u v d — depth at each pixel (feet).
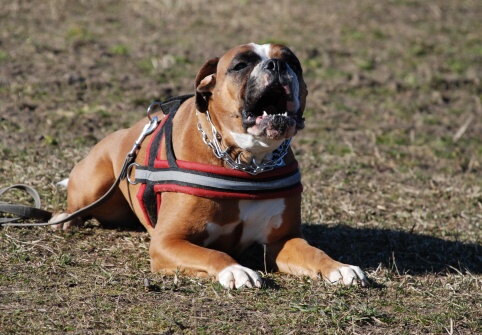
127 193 31.42
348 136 51.42
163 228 27.68
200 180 27.04
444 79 63.77
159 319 23.03
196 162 27.48
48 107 50.16
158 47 65.77
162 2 79.82
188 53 65.05
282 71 25.59
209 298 24.94
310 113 55.21
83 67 58.54
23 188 34.50
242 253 30.25
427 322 24.30
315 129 52.01
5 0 75.82
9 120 47.26
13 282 25.68
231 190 27.14
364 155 47.96
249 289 25.64
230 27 73.61
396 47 71.41
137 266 28.43
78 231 32.45
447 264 31.12
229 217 27.68
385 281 27.71
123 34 69.00
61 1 77.36
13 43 62.59
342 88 60.70
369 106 58.03
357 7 83.25
